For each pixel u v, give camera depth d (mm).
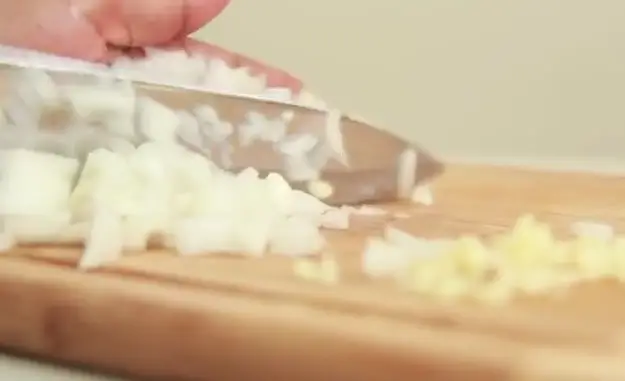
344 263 444
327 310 398
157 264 438
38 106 491
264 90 548
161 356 412
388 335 386
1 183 461
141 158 477
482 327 388
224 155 512
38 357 431
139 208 457
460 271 425
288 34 821
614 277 427
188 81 534
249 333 400
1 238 453
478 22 773
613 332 386
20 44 514
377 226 500
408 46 793
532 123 774
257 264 440
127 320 415
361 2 799
